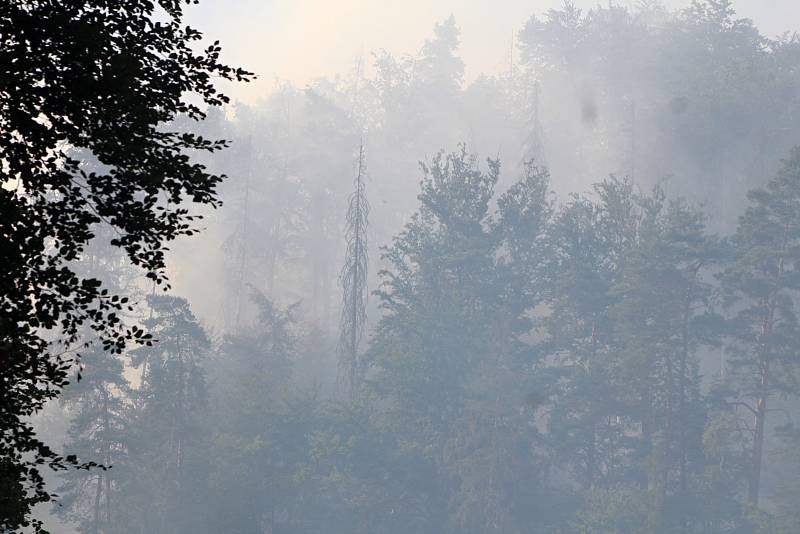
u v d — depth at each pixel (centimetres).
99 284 1580
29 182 1594
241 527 9025
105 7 1647
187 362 9612
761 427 9606
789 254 9881
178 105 1667
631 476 9681
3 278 1541
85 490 9475
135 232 1628
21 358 1535
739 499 9912
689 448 9531
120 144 1614
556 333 10519
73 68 1571
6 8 1527
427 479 9638
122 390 9300
